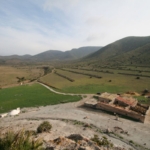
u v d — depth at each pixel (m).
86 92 88.31
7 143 11.19
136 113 53.69
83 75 141.75
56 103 72.69
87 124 48.41
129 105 60.94
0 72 190.75
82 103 71.44
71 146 15.55
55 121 51.06
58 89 97.06
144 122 51.56
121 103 63.88
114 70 155.25
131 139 40.81
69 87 100.56
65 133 40.88
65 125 47.75
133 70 145.12
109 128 46.59
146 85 99.00
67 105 69.56
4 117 57.88
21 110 65.00
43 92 91.81
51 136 37.69
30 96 84.25
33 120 52.88
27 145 11.34
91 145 16.95
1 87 109.00
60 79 128.62
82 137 20.48
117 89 92.50
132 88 93.75
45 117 55.81
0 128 44.75
